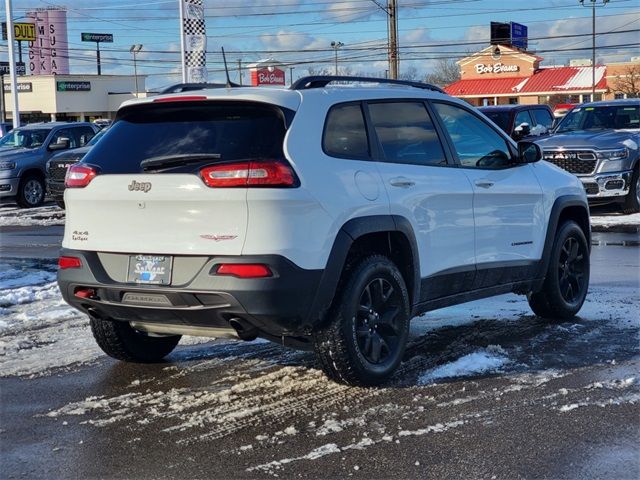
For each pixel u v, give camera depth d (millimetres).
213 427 4711
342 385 5449
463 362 5887
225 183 4758
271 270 4738
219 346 6586
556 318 7340
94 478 4062
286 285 4777
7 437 4613
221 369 5910
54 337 6914
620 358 6004
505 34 64312
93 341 6766
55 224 17031
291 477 4012
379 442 4434
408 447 4359
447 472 4047
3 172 20062
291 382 5539
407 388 5363
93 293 5230
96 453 4367
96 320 5758
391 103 5812
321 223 4957
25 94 65750
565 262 7312
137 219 5035
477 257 6277
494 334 6793
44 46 69438
